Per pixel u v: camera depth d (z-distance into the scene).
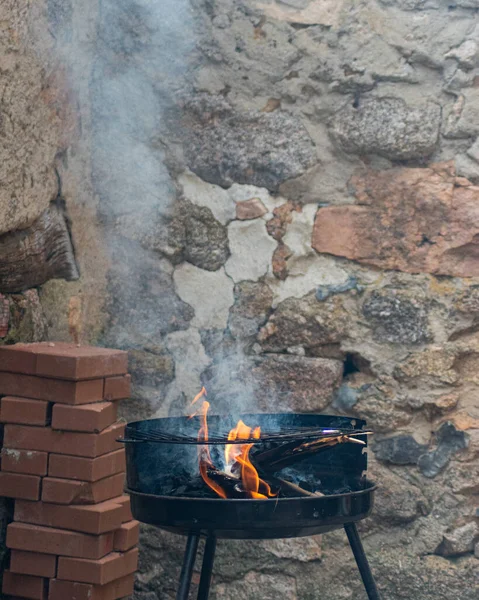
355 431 2.03
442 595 2.60
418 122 2.66
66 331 2.65
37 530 2.21
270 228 2.78
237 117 2.79
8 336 2.31
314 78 2.75
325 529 1.96
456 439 2.64
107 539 2.23
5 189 2.16
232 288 2.81
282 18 2.77
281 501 1.79
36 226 2.41
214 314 2.81
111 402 2.31
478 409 2.65
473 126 2.65
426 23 2.68
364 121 2.70
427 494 2.65
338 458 2.18
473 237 2.65
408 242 2.70
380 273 2.73
